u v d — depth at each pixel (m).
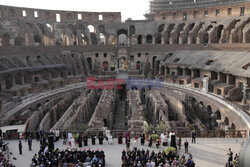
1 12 74.75
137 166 19.78
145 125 31.77
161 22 94.94
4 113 42.19
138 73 82.12
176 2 93.44
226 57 60.66
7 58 59.50
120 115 55.09
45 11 88.19
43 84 62.91
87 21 96.75
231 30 71.81
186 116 48.06
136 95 55.25
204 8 85.50
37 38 89.19
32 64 64.88
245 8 72.75
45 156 21.56
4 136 29.09
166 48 86.06
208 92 57.41
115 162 23.36
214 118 44.53
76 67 77.44
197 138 29.81
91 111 54.69
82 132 29.91
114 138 30.28
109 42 103.00
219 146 27.30
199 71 67.56
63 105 52.06
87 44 94.50
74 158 21.36
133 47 90.06
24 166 22.52
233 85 53.91
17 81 58.75
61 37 100.56
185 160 21.36
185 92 59.28
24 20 80.88
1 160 20.56
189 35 83.38
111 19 99.62
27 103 49.34
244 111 40.94
